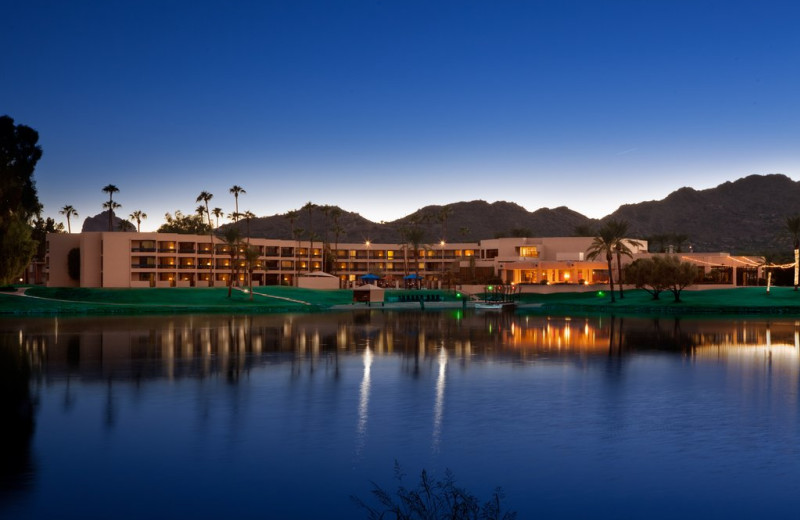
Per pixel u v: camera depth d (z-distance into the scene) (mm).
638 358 41062
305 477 17406
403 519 13484
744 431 22156
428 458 19078
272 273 156375
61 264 132875
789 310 90500
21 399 27172
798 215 114688
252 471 17859
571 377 33406
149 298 113625
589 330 62844
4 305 90625
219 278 144875
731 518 14898
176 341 51062
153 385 30656
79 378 32656
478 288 141625
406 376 33594
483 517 14344
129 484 16844
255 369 35906
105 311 90562
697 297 109125
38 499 15797
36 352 43375
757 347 47375
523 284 139125
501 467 18297
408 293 133250
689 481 17188
